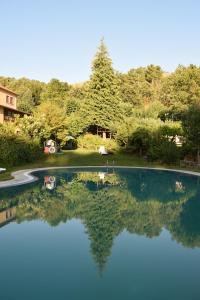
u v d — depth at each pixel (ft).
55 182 98.32
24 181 89.76
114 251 41.42
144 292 30.42
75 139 190.49
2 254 39.99
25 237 46.73
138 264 37.24
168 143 145.69
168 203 71.31
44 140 166.20
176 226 53.26
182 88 277.44
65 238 46.50
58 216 58.75
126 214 60.80
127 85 340.18
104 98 199.41
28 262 37.45
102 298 29.17
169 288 31.22
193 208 66.59
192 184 98.68
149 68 458.09
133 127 170.60
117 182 101.19
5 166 120.98
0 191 80.38
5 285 31.58
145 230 50.75
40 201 71.26
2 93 159.74
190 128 129.70
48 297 29.17
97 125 201.26
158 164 147.43
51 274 34.14
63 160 148.66
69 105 263.70
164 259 38.88
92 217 58.29
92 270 35.37
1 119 157.17
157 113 257.34
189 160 145.07
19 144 129.49
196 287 31.60
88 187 90.94
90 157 158.92
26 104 267.80
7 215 59.11
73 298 29.07
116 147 177.58
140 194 81.71
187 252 41.39
